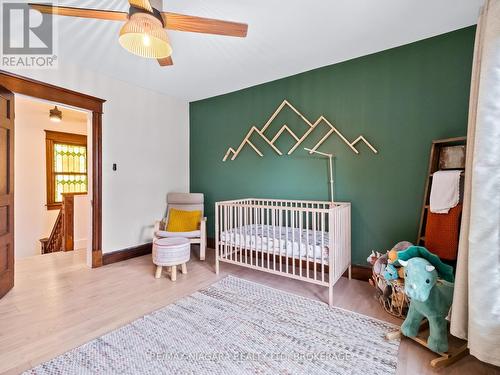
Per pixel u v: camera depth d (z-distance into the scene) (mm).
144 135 3555
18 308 2049
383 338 1688
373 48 2479
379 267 2123
